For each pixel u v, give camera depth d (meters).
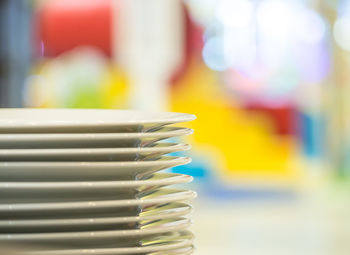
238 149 3.90
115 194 0.59
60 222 0.56
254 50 4.04
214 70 3.92
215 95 3.91
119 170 0.59
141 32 3.68
